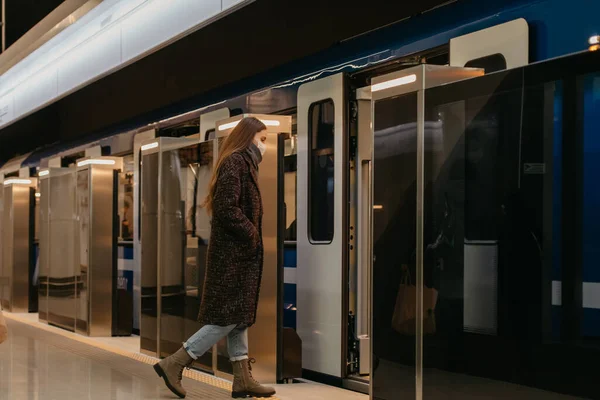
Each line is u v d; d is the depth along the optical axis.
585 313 3.42
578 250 3.47
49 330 9.20
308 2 5.75
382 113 4.34
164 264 6.70
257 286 4.89
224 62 6.85
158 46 7.74
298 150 6.03
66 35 9.81
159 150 6.77
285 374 5.62
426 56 5.05
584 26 3.92
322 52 5.87
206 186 6.03
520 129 3.66
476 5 4.60
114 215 8.63
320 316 5.77
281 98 6.25
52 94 10.88
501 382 3.69
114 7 8.53
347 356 5.57
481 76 3.82
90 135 10.19
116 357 6.87
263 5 6.18
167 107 8.09
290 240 6.30
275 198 5.57
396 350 4.20
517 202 3.68
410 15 5.09
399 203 4.21
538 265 3.60
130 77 8.51
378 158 4.35
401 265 4.19
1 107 13.60
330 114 5.74
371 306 4.38
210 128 7.15
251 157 4.88
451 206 3.94
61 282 9.38
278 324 5.59
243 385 4.95
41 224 10.19
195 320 6.14
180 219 6.44
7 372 6.05
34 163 12.45
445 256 3.95
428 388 4.00
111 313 8.53
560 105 3.51
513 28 4.26
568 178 3.49
